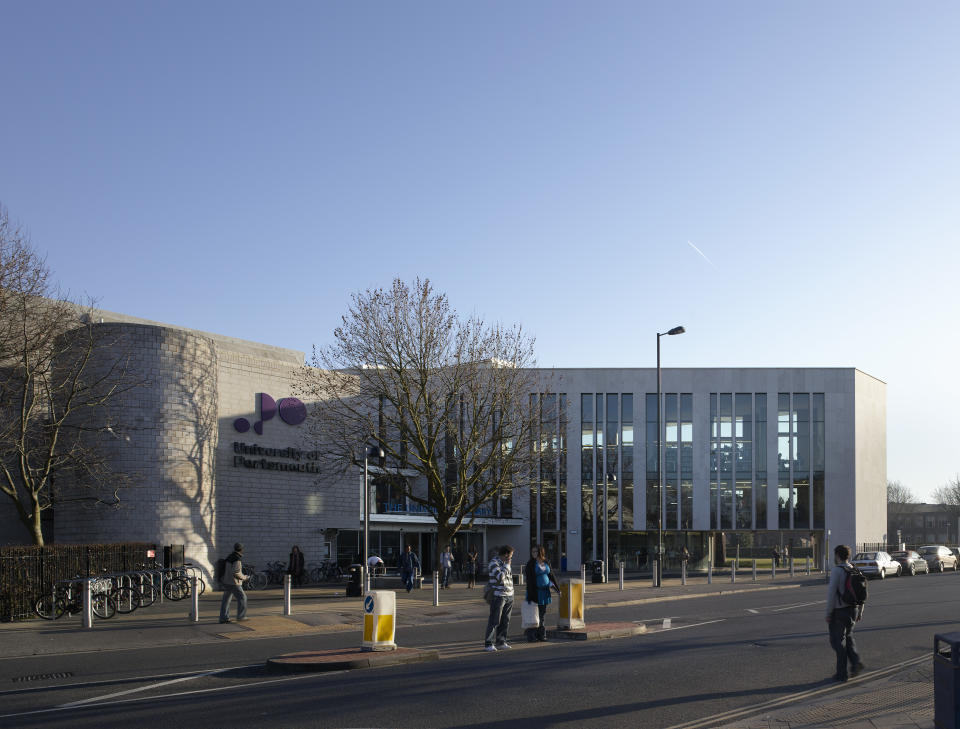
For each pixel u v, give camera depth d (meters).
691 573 57.62
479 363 35.50
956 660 8.05
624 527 62.56
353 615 23.23
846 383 63.56
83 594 20.89
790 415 63.53
